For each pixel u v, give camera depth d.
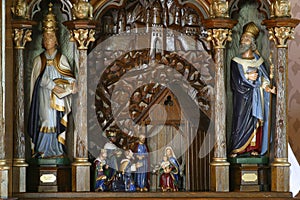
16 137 6.30
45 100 6.40
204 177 6.49
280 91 6.37
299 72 7.60
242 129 6.42
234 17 6.57
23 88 6.34
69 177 6.43
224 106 6.36
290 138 7.60
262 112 6.42
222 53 6.38
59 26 6.54
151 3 6.56
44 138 6.38
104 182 6.40
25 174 6.30
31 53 6.52
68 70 6.44
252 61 6.46
